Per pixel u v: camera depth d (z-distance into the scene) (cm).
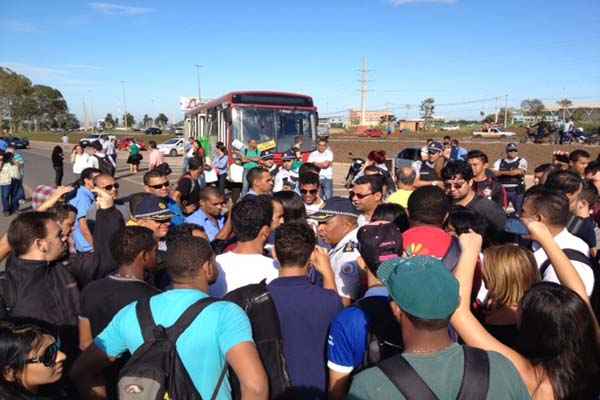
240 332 229
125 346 245
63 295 323
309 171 584
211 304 236
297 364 277
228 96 1573
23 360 217
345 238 393
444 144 1169
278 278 294
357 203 491
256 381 218
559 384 214
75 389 263
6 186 1438
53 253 321
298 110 1590
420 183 783
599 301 346
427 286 175
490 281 286
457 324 221
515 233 458
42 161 3875
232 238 464
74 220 420
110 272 379
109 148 2819
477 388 168
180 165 3594
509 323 282
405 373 170
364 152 3812
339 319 248
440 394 167
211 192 545
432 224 344
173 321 230
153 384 209
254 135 1548
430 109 11462
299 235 291
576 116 8550
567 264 260
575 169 730
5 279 312
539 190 363
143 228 307
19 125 12075
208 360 226
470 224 380
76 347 317
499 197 673
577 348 214
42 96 11731
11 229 314
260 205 343
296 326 279
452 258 281
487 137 5222
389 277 188
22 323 239
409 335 181
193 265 253
